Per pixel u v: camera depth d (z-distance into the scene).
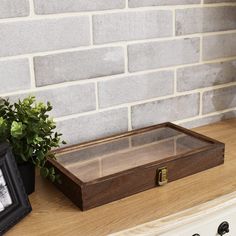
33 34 1.06
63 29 1.10
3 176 0.85
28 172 0.95
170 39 1.30
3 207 0.84
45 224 0.85
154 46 1.27
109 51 1.19
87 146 1.14
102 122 1.24
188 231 0.93
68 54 1.13
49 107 0.95
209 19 1.36
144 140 1.18
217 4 1.36
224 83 1.48
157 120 1.36
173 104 1.38
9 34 1.03
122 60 1.22
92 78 1.19
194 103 1.42
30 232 0.83
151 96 1.32
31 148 0.89
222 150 1.10
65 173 0.94
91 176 0.94
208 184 1.01
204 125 1.46
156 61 1.29
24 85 1.08
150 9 1.23
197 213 0.91
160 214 0.88
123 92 1.26
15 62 1.05
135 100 1.29
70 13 1.10
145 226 0.85
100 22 1.15
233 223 1.02
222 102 1.49
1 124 0.88
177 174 1.03
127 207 0.91
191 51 1.36
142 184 0.97
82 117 1.20
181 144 1.13
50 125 0.94
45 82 1.11
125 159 1.04
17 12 1.02
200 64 1.39
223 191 0.97
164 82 1.33
